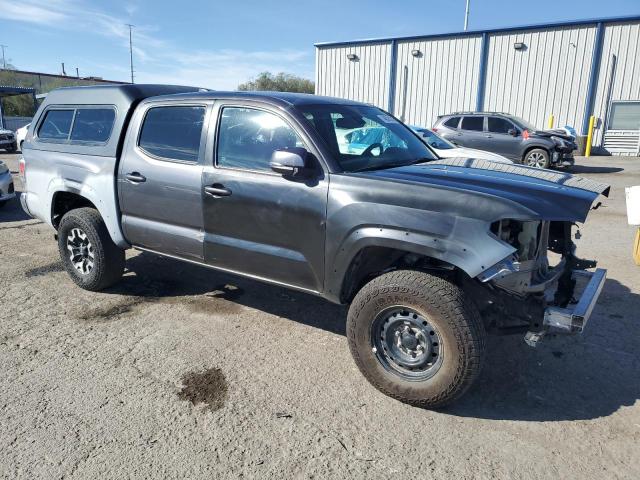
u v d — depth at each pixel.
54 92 5.30
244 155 3.73
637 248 5.85
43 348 3.88
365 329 3.20
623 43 19.47
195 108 4.05
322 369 3.60
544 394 3.29
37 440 2.83
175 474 2.57
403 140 4.30
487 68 22.30
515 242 3.01
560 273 3.45
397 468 2.62
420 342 3.08
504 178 3.33
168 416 3.04
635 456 2.70
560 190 3.06
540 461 2.67
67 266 5.10
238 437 2.86
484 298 3.15
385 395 3.25
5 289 5.12
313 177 3.38
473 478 2.54
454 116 15.95
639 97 19.61
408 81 24.41
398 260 3.38
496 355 3.79
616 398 3.24
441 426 2.97
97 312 4.56
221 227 3.86
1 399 3.21
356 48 25.56
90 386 3.36
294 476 2.56
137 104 4.55
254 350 3.87
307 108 3.71
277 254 3.61
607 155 20.52
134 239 4.54
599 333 4.11
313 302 4.80
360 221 3.14
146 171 4.25
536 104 21.55
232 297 4.91
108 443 2.80
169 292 5.04
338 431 2.92
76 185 4.79
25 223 8.24
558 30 20.48
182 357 3.75
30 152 5.32
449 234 2.87
